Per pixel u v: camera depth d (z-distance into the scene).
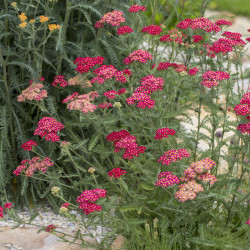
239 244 3.36
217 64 3.99
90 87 4.20
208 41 4.02
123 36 4.04
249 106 3.25
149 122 3.58
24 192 3.92
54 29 3.79
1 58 3.78
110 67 3.71
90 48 4.39
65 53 4.08
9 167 4.11
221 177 3.41
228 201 3.59
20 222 3.32
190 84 4.45
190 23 4.05
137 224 3.53
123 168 3.96
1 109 4.06
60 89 4.32
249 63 8.18
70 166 4.26
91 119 3.62
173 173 3.27
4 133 3.90
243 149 3.28
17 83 4.02
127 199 3.72
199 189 2.83
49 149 4.08
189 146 3.91
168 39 4.22
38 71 3.90
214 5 12.71
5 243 3.53
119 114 3.79
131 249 3.42
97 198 2.99
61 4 4.31
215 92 3.57
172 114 3.69
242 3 13.23
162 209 3.58
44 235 3.64
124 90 3.60
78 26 4.45
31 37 3.72
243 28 11.38
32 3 4.20
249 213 3.62
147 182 3.59
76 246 3.49
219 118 3.56
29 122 4.29
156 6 5.14
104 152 3.64
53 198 4.07
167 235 3.34
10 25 4.13
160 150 3.49
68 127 3.99
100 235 3.66
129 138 3.29
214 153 3.50
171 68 4.15
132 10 4.07
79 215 4.03
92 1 4.26
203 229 3.29
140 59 3.73
